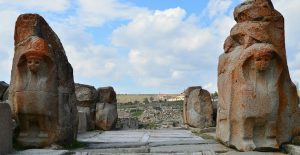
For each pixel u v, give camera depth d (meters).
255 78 9.04
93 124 19.34
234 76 9.24
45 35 9.95
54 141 9.65
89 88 19.39
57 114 9.76
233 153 8.75
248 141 9.03
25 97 9.34
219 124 10.21
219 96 10.28
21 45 9.60
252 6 9.52
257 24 9.34
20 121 9.49
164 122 30.73
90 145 10.88
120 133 16.67
